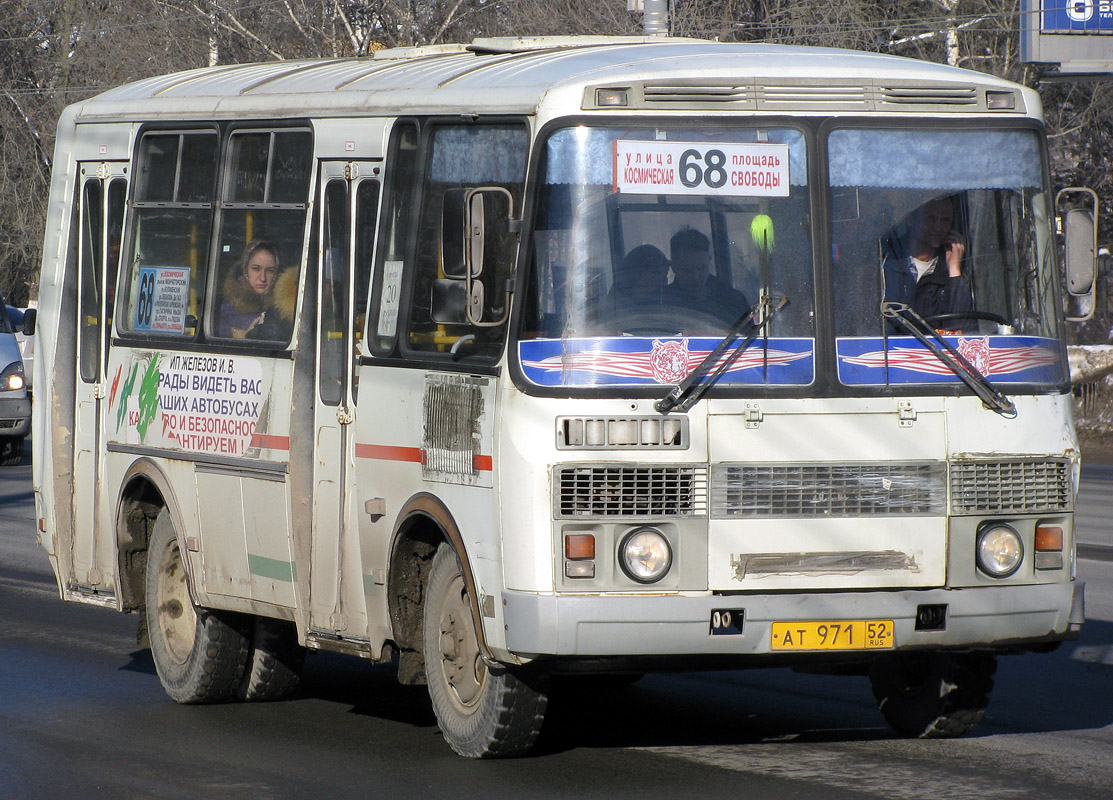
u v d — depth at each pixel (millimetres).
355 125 19203
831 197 16750
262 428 20172
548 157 16375
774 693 21734
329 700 21750
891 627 16453
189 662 21297
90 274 23906
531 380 16109
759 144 16656
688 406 16156
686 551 16094
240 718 20531
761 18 75875
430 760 17859
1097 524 39562
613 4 71938
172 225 22234
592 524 15984
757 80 16734
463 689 17672
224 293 21172
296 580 19672
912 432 16656
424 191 18078
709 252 16469
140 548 22938
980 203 17234
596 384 16062
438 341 17547
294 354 19656
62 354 24234
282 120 20328
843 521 16422
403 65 19969
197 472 21344
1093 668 23000
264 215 20516
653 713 20406
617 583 15984
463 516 16906
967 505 16766
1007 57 74750
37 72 113000
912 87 17141
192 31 96000
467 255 15992
